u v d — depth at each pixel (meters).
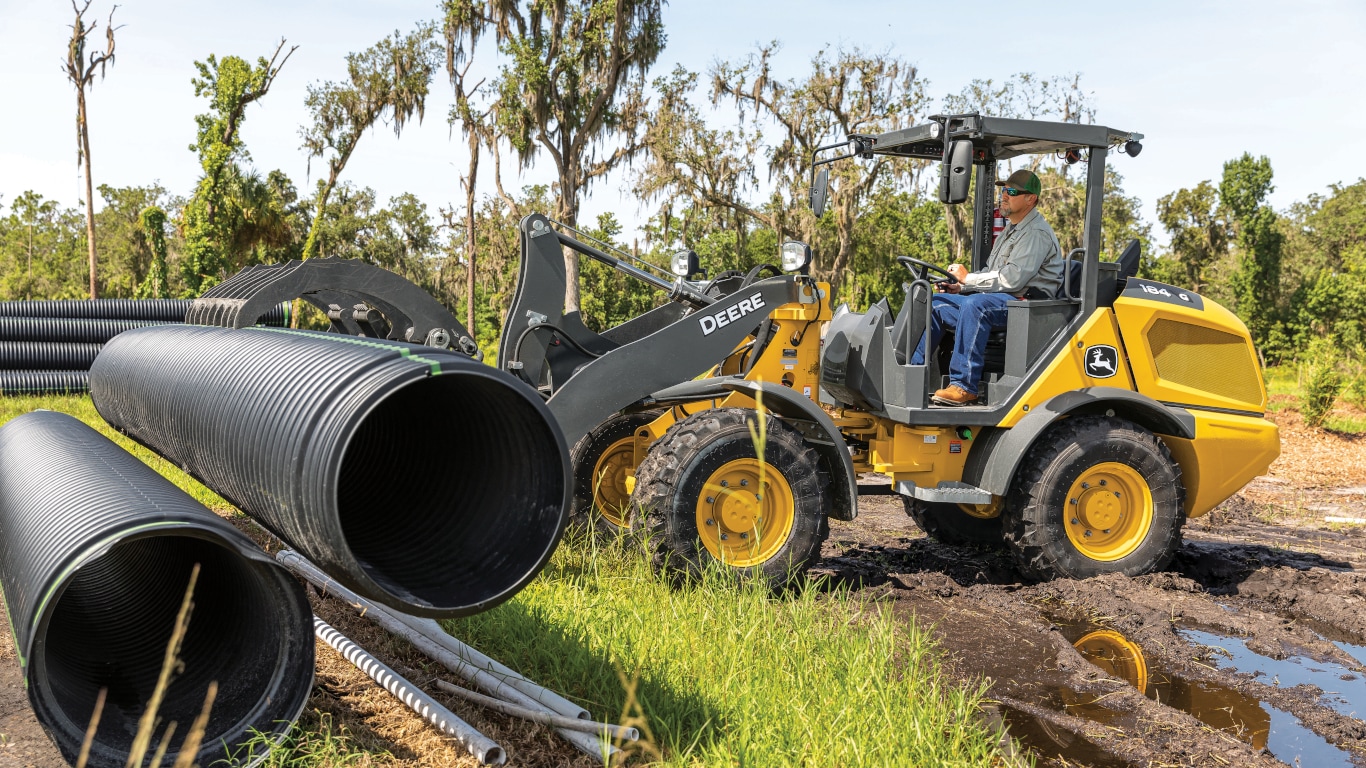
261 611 3.18
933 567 6.45
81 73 30.98
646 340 5.52
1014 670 4.45
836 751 3.20
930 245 45.28
